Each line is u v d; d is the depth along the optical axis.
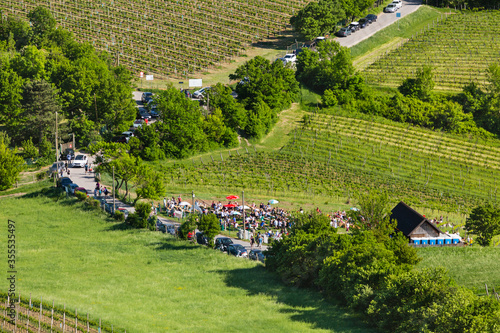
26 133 140.38
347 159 153.12
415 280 68.88
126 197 114.06
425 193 142.62
